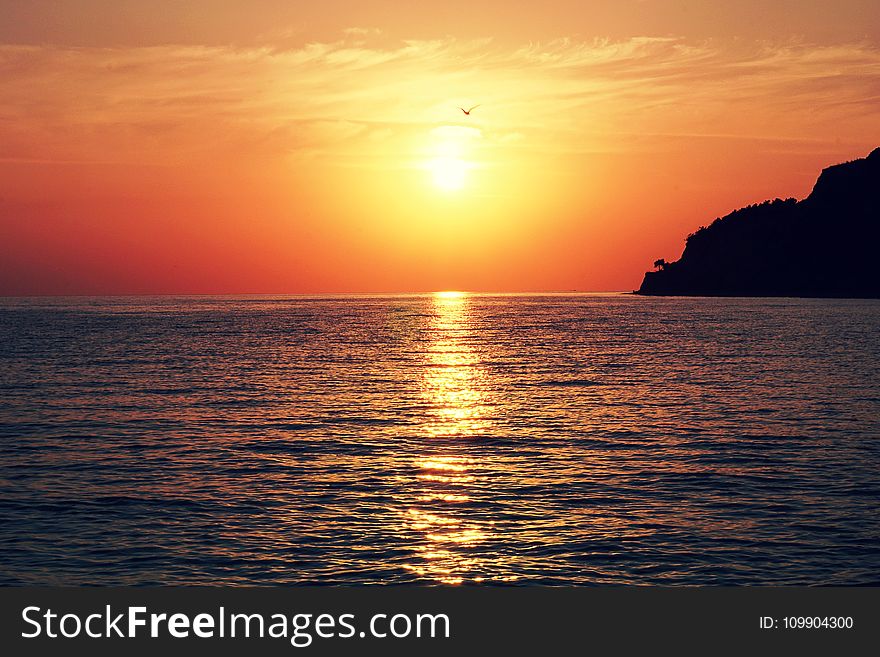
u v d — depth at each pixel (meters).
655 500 27.05
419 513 25.69
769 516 25.14
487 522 24.78
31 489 28.59
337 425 42.09
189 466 32.28
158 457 34.00
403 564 21.70
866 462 32.22
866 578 20.64
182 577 21.03
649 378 63.28
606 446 36.09
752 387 56.59
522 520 24.97
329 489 28.58
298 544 23.00
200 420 43.62
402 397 53.28
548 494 27.83
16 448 35.88
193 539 23.44
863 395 51.69
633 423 42.16
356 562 21.86
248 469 31.72
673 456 33.81
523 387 58.53
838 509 25.75
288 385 60.06
